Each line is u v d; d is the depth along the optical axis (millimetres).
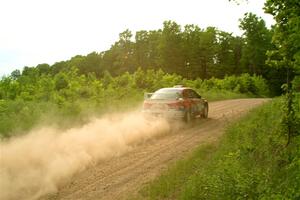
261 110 14953
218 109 22469
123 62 106562
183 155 10305
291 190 5805
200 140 12328
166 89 16891
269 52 8312
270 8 7703
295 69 8141
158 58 93125
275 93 69438
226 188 6234
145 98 16703
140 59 106250
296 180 6242
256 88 54656
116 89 27219
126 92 26938
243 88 52719
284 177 6949
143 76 33844
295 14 7414
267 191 5977
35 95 19812
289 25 7527
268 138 9188
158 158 10117
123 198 7238
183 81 42031
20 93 20297
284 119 8320
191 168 8562
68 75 29766
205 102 18141
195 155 9625
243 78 54219
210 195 6371
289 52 7941
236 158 8133
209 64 86125
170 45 89125
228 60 86625
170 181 7652
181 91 16406
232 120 15984
